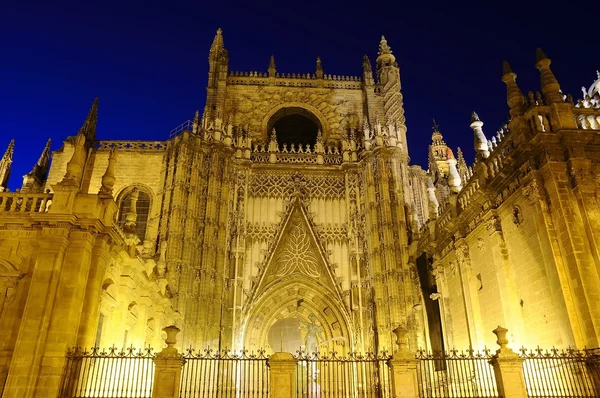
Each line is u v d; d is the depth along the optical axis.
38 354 15.38
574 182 18.14
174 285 30.91
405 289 33.56
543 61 20.38
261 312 35.72
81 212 17.72
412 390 15.13
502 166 22.30
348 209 37.91
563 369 15.80
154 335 27.20
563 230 17.67
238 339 33.19
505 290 21.14
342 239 37.56
